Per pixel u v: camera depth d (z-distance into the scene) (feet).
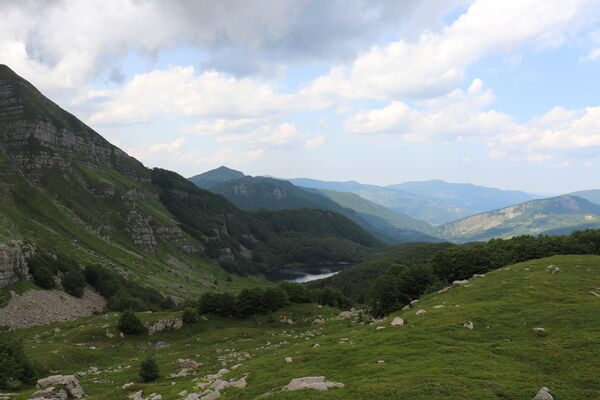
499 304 177.99
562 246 379.76
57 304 464.65
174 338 349.61
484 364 105.19
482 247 415.85
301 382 102.37
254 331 367.86
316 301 559.79
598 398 78.28
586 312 146.61
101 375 205.57
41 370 197.16
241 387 112.98
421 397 82.12
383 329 175.42
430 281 341.00
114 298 560.61
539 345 119.65
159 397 121.70
